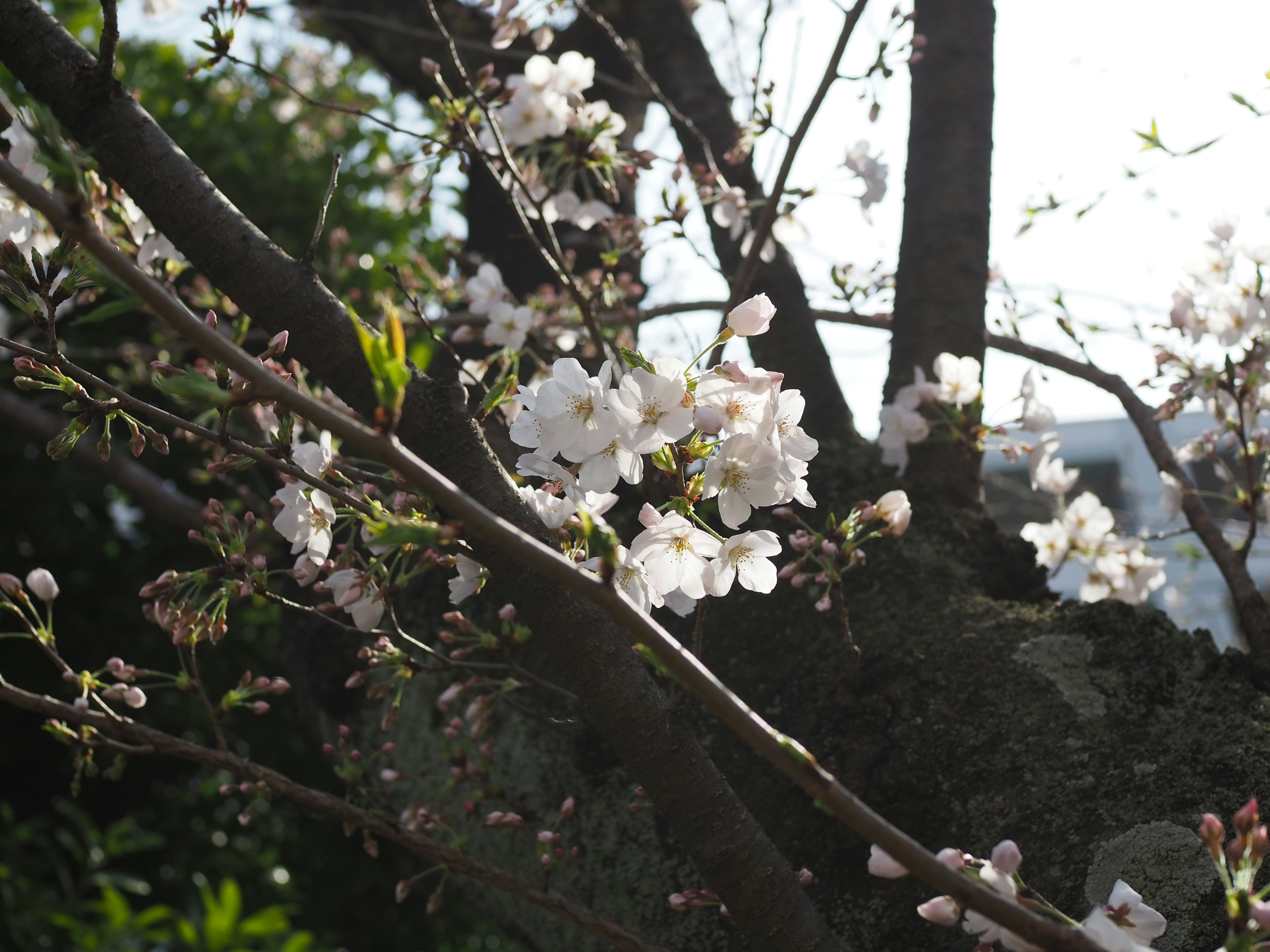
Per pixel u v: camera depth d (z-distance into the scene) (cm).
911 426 108
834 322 142
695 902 80
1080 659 90
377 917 285
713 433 73
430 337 103
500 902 102
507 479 78
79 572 276
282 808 281
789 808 91
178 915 243
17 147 83
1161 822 81
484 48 128
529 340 132
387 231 280
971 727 89
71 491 264
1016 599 102
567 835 97
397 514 78
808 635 100
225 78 268
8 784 283
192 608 83
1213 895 78
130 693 89
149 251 94
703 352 75
